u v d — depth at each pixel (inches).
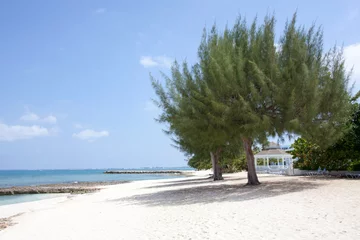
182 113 759.1
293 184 812.0
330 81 740.7
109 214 565.9
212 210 501.0
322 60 767.7
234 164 2268.7
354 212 400.5
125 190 1208.2
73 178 3459.6
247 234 332.8
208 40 808.9
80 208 709.9
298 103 701.9
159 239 349.1
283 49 759.1
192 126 731.4
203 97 728.3
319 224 349.4
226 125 706.2
